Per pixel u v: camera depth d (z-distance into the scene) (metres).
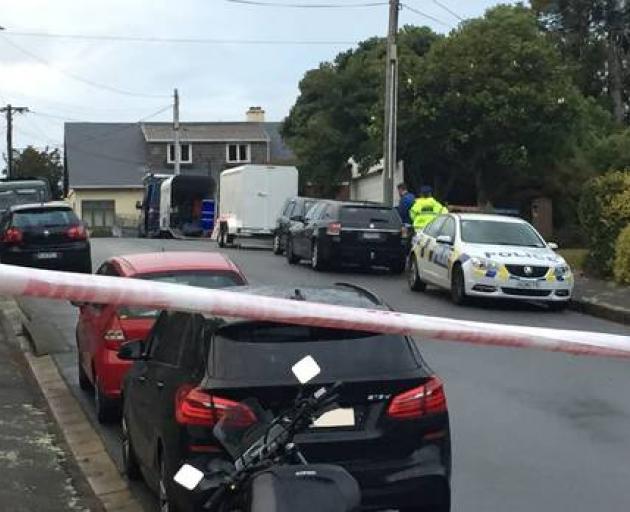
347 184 45.69
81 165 66.38
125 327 8.48
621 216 18.44
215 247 32.06
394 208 21.75
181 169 67.12
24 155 81.88
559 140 30.89
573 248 30.77
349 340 5.04
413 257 18.41
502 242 16.64
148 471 5.94
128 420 6.79
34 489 6.72
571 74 37.81
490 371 10.47
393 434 4.93
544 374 10.32
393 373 5.00
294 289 5.66
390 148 27.84
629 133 33.53
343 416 4.88
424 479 4.93
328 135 38.66
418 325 3.34
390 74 27.92
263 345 4.95
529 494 6.37
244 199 32.44
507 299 16.19
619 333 13.48
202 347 5.05
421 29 36.06
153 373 5.86
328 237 21.16
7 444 7.85
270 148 68.81
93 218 65.69
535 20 32.94
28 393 10.00
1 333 14.06
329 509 3.13
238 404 4.39
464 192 36.41
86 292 2.64
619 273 17.92
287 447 3.52
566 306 16.09
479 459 7.16
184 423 4.84
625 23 43.31
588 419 8.41
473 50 29.73
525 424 8.22
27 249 20.11
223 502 3.52
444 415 5.13
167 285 2.91
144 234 49.97
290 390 4.81
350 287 5.90
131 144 68.25
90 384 10.19
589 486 6.55
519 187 34.56
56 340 12.69
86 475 7.18
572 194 33.25
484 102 29.42
